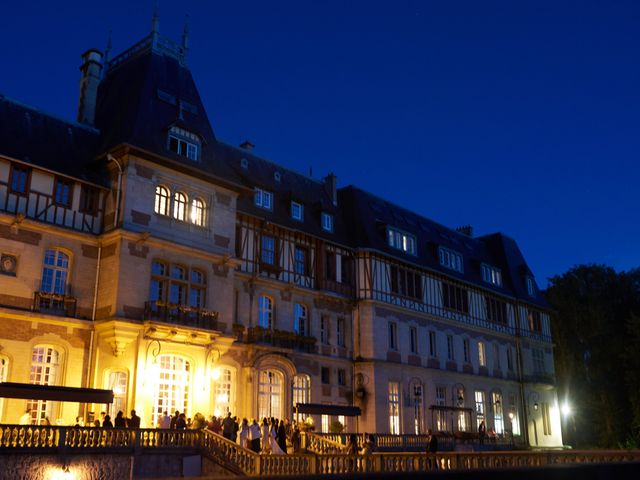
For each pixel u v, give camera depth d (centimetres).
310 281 3139
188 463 1867
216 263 2564
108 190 2389
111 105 2703
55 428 1656
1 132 2223
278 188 3272
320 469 1753
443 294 3912
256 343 2723
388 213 3888
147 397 2220
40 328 2128
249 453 1767
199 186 2575
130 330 2208
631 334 4891
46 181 2261
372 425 3161
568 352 5216
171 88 2723
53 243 2228
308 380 2997
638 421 4544
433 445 2455
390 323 3469
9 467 1564
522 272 4869
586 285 5506
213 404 2523
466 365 3962
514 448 3891
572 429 5231
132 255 2292
